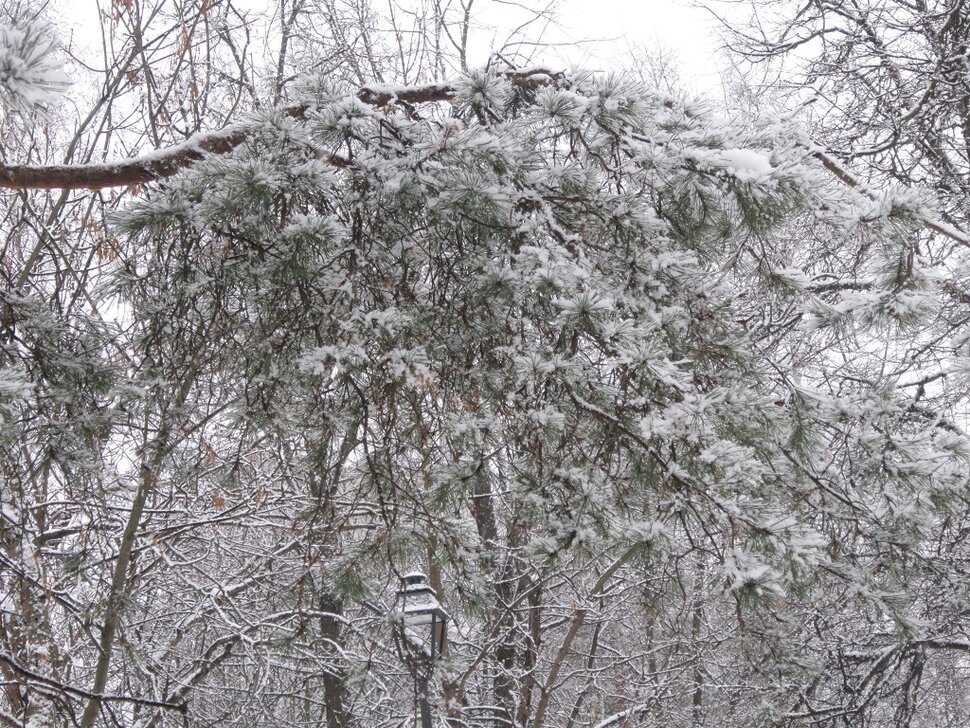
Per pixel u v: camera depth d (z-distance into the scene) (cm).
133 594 596
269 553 767
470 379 309
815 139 689
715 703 1008
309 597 636
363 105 297
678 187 315
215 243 306
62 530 586
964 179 727
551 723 1118
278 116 289
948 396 632
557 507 283
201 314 316
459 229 310
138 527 659
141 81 694
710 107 358
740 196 310
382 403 288
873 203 329
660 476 300
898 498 402
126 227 289
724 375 327
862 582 400
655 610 394
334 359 269
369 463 289
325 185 288
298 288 300
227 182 274
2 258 580
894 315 371
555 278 277
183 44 632
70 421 351
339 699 808
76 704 598
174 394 341
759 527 289
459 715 813
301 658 680
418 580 410
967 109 738
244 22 721
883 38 809
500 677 978
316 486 350
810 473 386
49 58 168
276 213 305
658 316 305
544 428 286
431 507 299
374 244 304
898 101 757
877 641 748
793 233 508
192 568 780
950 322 621
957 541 600
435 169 303
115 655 635
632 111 312
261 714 828
